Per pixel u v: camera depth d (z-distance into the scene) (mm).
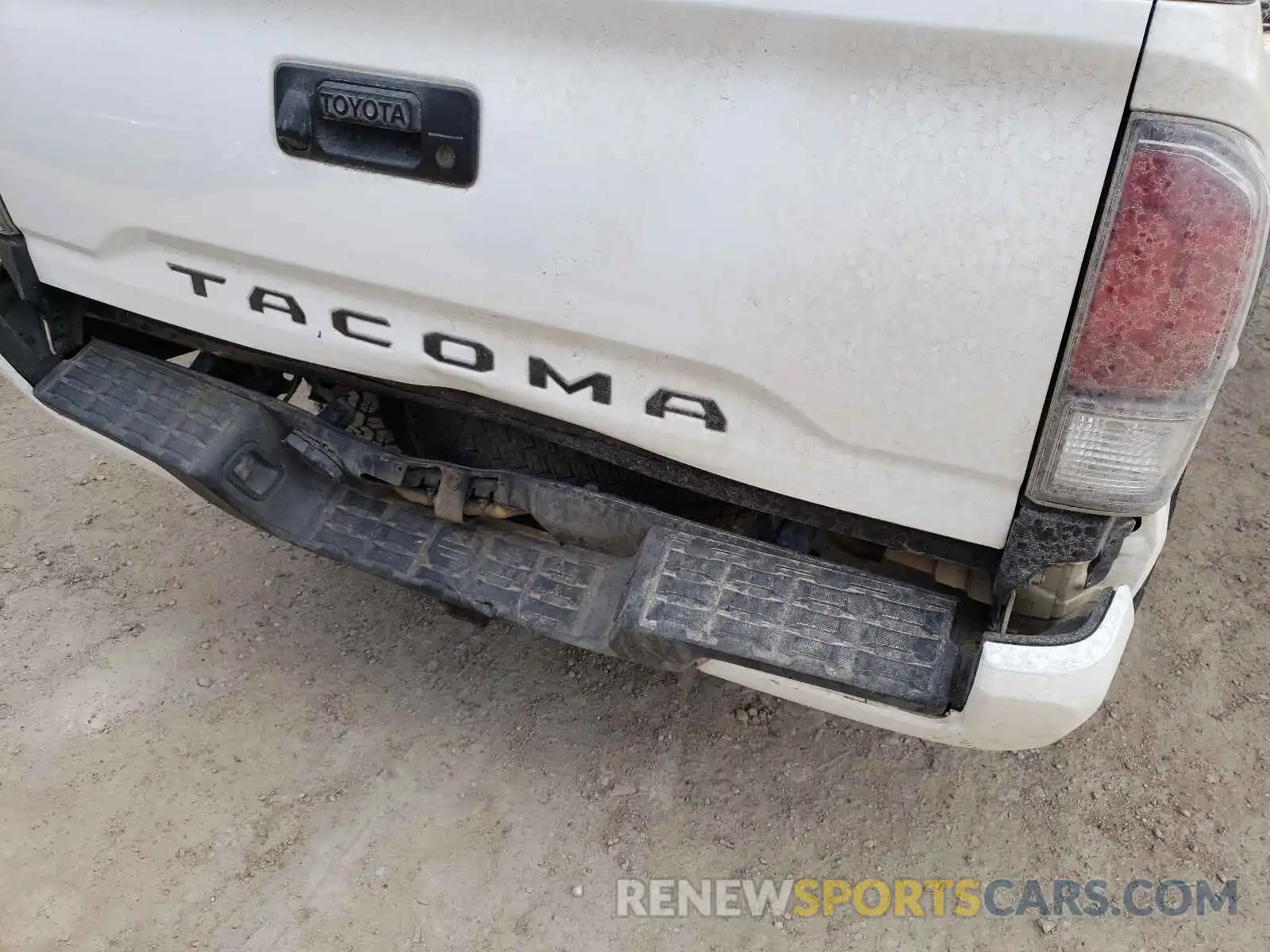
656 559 1873
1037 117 1355
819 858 2393
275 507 2227
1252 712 2811
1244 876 2375
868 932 2236
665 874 2334
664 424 1813
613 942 2188
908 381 1577
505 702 2742
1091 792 2570
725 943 2199
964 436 1591
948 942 2221
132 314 2395
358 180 1811
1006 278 1448
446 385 2008
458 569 2096
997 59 1340
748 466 1792
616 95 1562
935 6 1333
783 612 1778
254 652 2857
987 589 1847
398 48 1686
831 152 1468
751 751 2641
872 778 2586
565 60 1579
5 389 3945
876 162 1449
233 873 2287
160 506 3381
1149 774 2619
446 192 1743
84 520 3301
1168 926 2260
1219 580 3295
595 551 2037
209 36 1846
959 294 1482
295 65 1777
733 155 1523
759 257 1572
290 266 1994
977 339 1504
